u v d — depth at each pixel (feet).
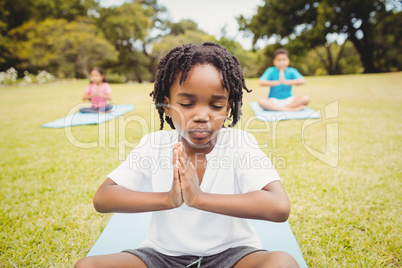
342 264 6.47
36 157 13.67
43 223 8.28
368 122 18.78
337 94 32.30
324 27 89.30
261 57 156.46
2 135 17.92
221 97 4.09
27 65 104.17
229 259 4.52
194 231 4.72
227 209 4.13
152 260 4.56
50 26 101.81
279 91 22.91
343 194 9.57
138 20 132.87
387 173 11.15
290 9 92.68
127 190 4.50
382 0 88.22
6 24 106.01
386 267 6.37
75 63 109.19
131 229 7.47
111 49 108.47
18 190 10.30
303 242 7.18
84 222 8.25
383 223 7.98
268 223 7.74
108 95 23.15
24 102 35.88
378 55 108.17
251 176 4.61
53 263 6.61
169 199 4.19
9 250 7.10
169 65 4.24
